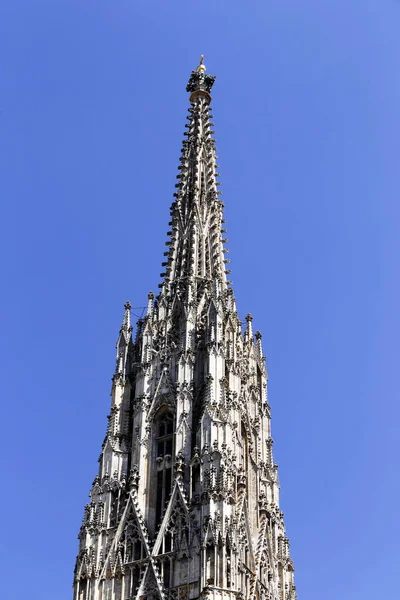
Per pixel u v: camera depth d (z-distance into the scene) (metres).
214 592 88.44
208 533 92.38
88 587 95.38
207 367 107.06
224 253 126.38
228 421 102.56
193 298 115.94
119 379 111.44
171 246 125.19
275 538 106.75
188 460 100.50
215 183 133.38
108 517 100.25
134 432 106.25
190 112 143.88
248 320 122.31
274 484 111.00
